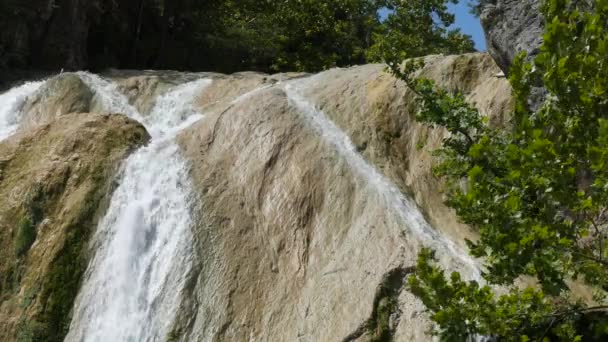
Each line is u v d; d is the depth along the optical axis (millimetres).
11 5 24047
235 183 15406
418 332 11148
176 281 13555
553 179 8094
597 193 8094
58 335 13641
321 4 35125
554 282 8023
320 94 18547
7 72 24109
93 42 27969
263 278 13453
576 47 8344
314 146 15703
